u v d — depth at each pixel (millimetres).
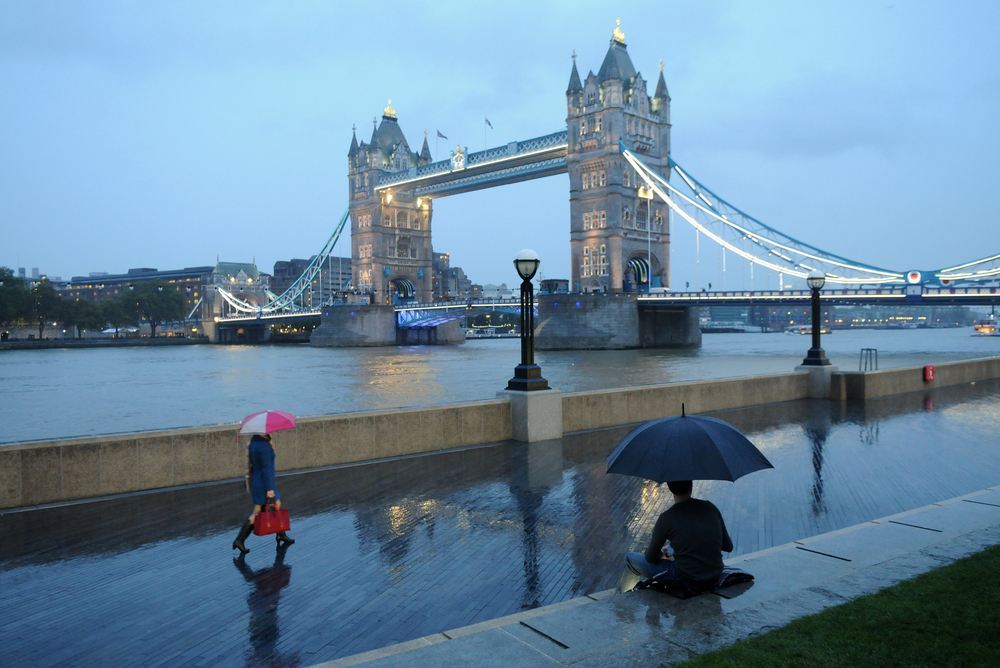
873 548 8109
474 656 5781
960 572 7180
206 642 7230
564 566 9328
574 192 143500
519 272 18891
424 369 91312
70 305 188250
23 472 12367
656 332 143125
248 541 10492
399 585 8711
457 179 175500
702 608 6504
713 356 106688
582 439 18938
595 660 5586
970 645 5535
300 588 8648
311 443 15453
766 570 7461
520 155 152375
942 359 89438
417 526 11188
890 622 6012
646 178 138750
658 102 148875
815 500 12430
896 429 20109
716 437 6910
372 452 16312
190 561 9641
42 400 63531
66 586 8750
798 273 122625
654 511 11930
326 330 177250
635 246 142250
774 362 91438
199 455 14117
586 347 126625
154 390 70812
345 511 12078
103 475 13086
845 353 108188
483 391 63562
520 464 15797
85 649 7098
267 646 7137
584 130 142125
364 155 191625
